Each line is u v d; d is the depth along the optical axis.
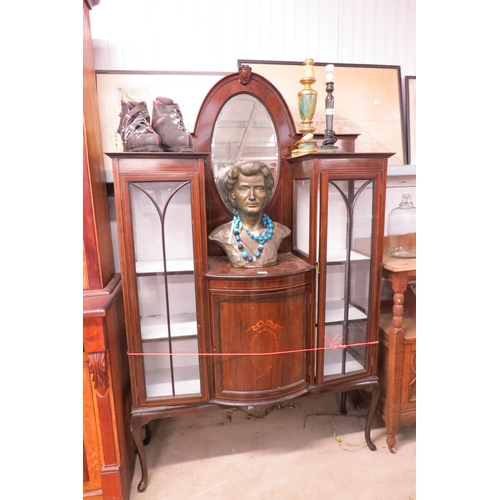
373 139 1.62
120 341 1.27
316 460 1.37
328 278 1.32
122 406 1.25
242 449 1.43
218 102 1.35
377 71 1.59
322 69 1.54
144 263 1.19
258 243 1.26
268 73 1.49
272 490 1.24
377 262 1.30
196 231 1.14
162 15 1.39
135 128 1.15
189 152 1.10
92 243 1.12
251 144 1.41
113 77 1.39
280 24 1.49
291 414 1.64
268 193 1.27
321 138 1.50
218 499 1.21
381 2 1.56
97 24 1.36
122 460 1.20
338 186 1.25
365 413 1.64
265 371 1.21
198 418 1.61
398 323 1.33
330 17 1.53
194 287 1.23
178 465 1.36
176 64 1.43
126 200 1.09
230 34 1.45
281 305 1.19
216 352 1.20
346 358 1.37
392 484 1.26
